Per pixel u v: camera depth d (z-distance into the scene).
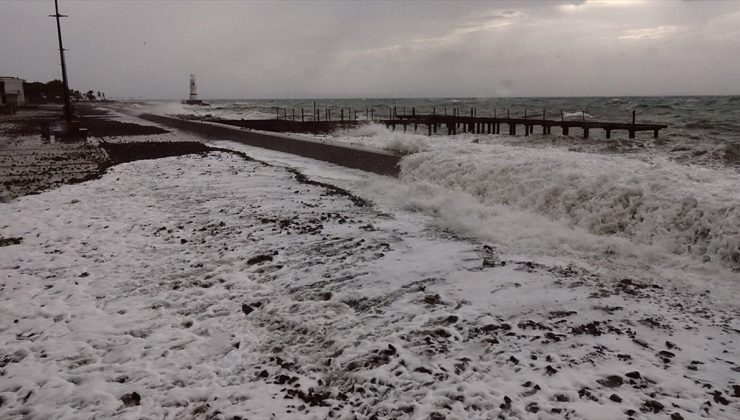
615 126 27.66
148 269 6.39
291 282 5.70
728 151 17.00
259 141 21.27
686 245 5.84
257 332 4.55
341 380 3.68
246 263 6.44
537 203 7.93
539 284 5.17
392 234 7.45
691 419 2.87
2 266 6.64
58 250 7.28
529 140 28.70
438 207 8.93
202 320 4.86
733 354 3.62
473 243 6.82
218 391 3.62
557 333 4.07
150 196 11.04
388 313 4.71
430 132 44.19
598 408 3.02
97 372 3.96
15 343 4.52
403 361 3.80
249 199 10.40
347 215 8.85
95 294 5.61
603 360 3.60
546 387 3.30
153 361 4.10
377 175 12.61
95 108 89.12
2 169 15.30
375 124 44.28
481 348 3.92
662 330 4.06
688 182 6.59
